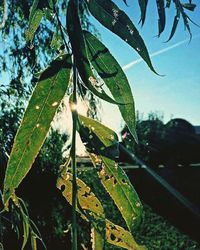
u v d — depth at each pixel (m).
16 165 0.15
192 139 4.14
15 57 1.50
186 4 0.23
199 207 3.69
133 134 0.16
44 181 1.74
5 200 0.15
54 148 1.62
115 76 0.16
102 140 0.17
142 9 0.18
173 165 4.20
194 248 2.69
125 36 0.16
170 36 0.22
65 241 1.73
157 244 2.67
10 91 1.43
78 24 0.16
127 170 4.25
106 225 0.19
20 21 1.49
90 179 1.58
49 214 1.77
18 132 0.15
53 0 0.18
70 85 0.16
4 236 0.86
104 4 0.16
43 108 0.15
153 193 4.06
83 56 0.16
